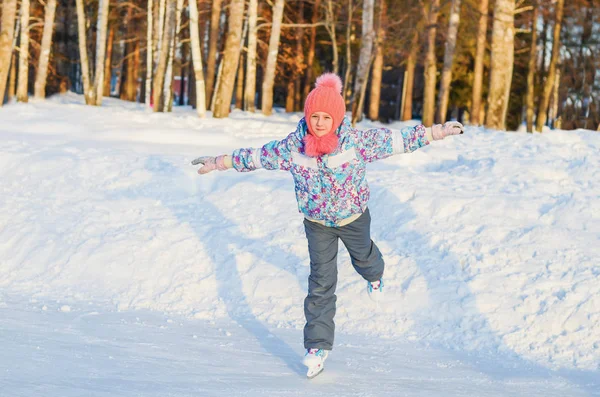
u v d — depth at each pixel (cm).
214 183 1015
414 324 637
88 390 377
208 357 504
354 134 465
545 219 774
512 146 1208
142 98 4300
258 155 479
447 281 678
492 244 723
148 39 3266
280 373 473
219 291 727
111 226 879
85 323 599
